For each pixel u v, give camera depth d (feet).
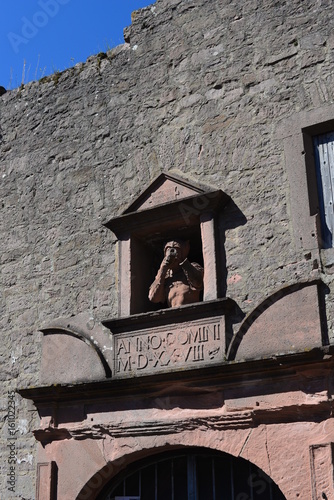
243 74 23.65
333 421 18.44
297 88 22.43
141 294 23.65
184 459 21.63
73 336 23.79
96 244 24.82
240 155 22.82
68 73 28.07
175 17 25.85
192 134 24.06
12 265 26.68
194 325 21.34
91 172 25.96
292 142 21.94
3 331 25.94
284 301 20.08
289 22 23.27
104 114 26.43
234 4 24.61
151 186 24.02
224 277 21.75
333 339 19.20
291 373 19.27
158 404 21.27
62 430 22.63
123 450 21.44
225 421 19.89
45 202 26.76
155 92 25.41
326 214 21.20
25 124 28.58
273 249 21.17
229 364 19.89
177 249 22.91
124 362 22.21
